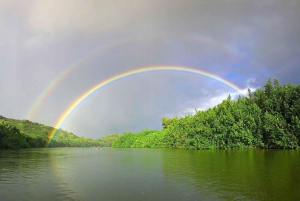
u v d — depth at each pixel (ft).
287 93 241.96
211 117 313.73
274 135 232.53
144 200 70.28
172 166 143.13
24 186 91.04
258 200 65.72
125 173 120.98
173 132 415.23
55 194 78.79
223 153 223.51
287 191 73.26
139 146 605.31
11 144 505.66
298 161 137.90
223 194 73.00
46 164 170.19
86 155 286.66
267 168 116.26
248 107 279.49
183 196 73.26
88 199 72.33
